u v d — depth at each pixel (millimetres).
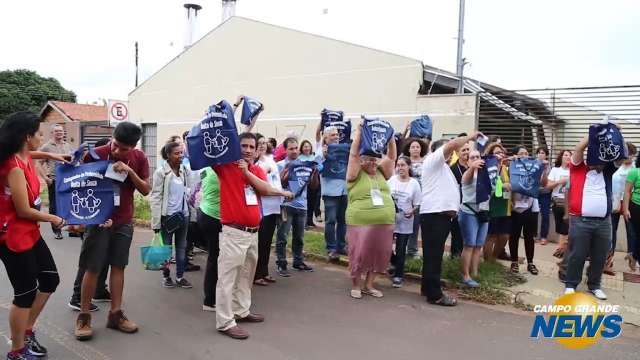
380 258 6203
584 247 6281
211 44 15984
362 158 6074
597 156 5910
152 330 5020
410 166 7246
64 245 8844
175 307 5727
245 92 15133
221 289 4887
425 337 5059
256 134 6703
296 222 7461
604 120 6004
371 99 12492
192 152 4699
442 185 5988
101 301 5809
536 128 10555
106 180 4621
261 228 6609
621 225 9414
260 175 5199
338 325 5324
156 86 17719
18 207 3951
